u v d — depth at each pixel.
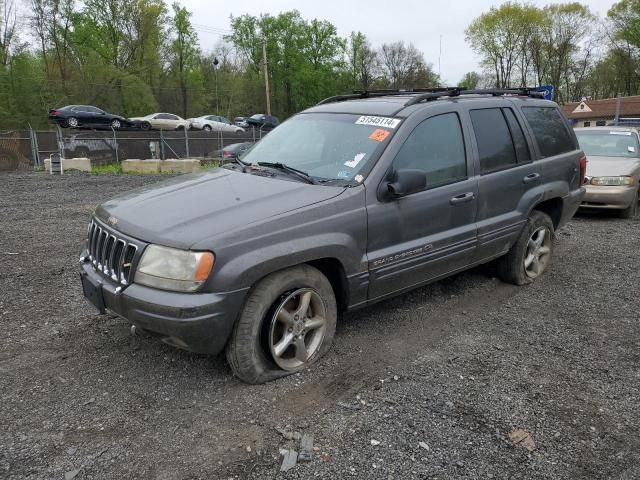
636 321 4.73
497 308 5.01
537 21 64.75
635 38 58.47
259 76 67.44
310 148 4.43
